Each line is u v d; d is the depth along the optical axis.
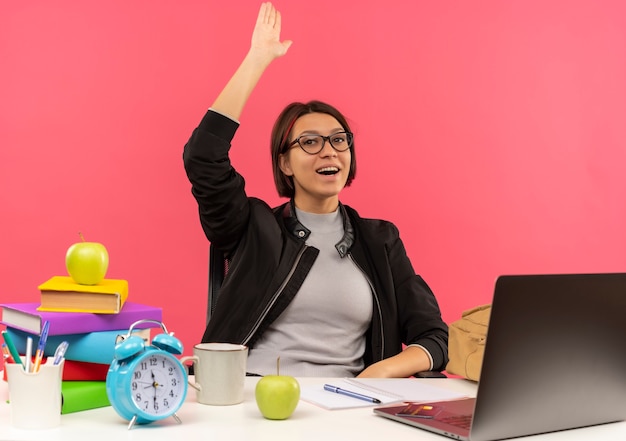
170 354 1.25
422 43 3.70
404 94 3.68
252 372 2.09
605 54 3.88
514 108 3.79
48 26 3.39
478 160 3.76
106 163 3.43
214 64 3.50
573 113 3.85
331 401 1.41
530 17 3.80
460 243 3.74
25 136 3.37
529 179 3.81
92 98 3.42
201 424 1.24
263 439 1.16
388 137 3.67
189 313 3.48
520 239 3.80
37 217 3.38
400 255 2.37
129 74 3.45
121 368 1.22
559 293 1.21
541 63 3.81
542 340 1.20
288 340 2.17
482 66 3.76
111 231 3.43
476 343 1.68
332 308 2.20
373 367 1.96
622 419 1.37
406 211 3.69
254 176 3.54
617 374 1.32
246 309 2.17
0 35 3.35
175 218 3.47
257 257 2.20
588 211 3.87
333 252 2.26
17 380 1.19
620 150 3.90
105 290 1.37
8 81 3.36
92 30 3.42
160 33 3.46
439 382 1.71
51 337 1.35
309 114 2.31
